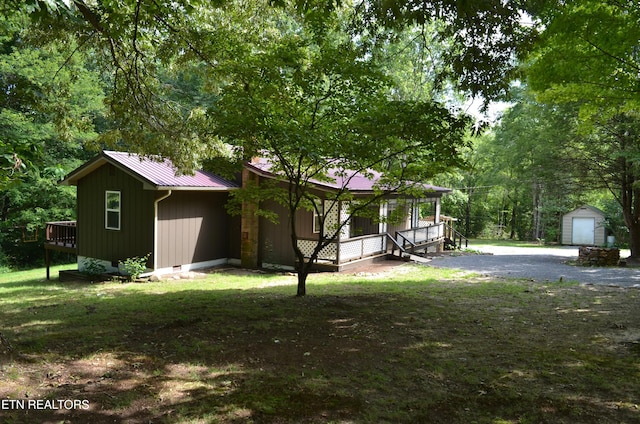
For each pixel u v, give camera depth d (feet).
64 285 41.32
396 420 11.48
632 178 56.18
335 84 25.50
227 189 45.98
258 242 49.62
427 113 22.58
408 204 58.18
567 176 59.67
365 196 47.11
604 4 24.09
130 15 22.61
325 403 12.24
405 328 20.47
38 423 10.30
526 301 27.86
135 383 12.97
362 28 22.81
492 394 13.12
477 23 17.53
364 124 22.54
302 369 14.84
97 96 64.95
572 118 54.19
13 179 14.69
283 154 25.68
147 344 16.98
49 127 60.29
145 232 42.96
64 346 16.34
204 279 41.81
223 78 27.66
